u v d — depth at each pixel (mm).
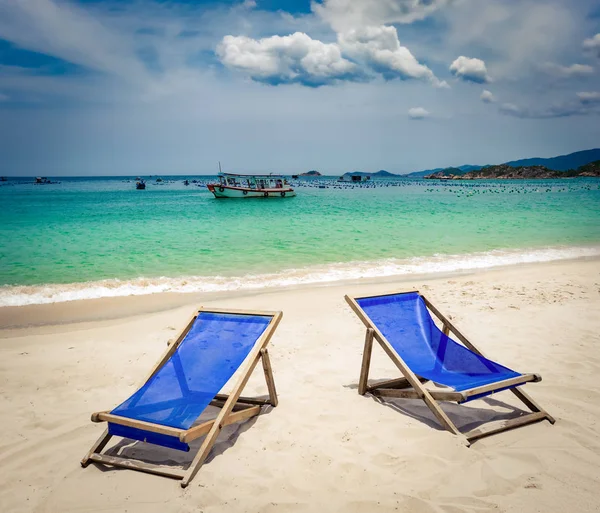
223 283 11250
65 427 4250
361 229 22062
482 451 3637
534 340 6418
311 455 3635
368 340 4680
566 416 4199
